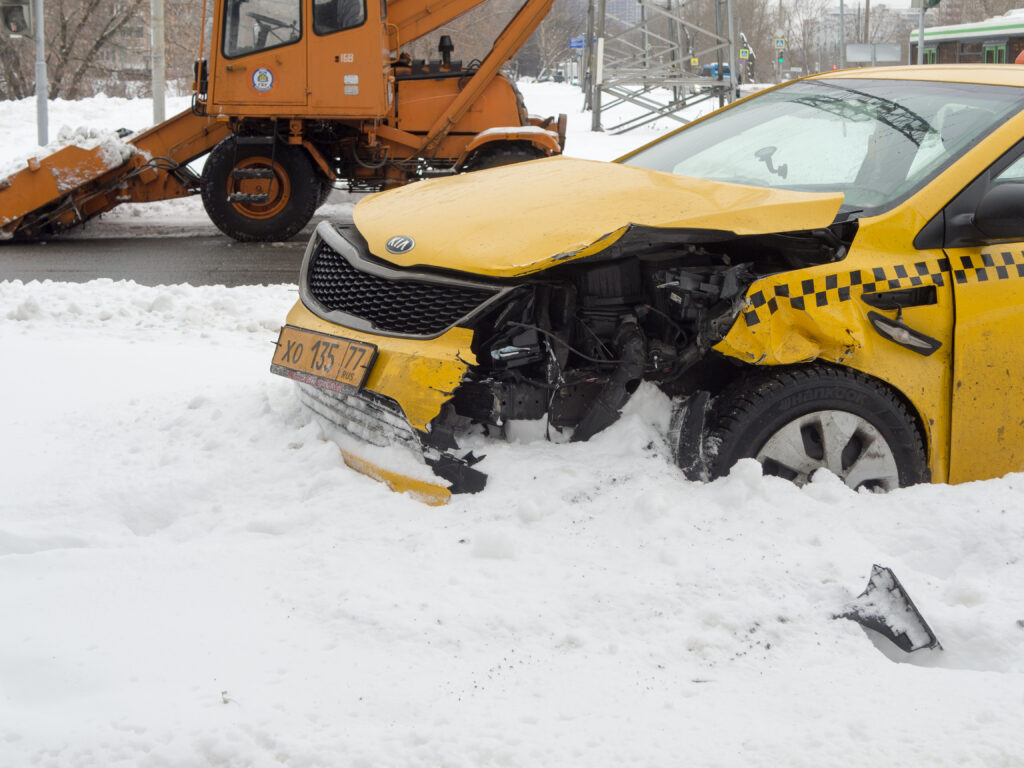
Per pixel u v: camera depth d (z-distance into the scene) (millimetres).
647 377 3789
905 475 3715
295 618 2871
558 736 2352
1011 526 3301
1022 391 3865
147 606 2955
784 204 3631
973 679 2598
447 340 3535
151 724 2375
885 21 70250
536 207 3844
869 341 3629
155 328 6953
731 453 3521
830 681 2582
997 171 3889
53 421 4648
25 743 2309
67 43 33625
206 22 12461
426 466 3516
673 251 3797
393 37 13727
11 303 7504
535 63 73688
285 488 3711
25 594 3012
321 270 4148
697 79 26250
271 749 2293
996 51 31422
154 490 3771
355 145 13219
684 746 2314
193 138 13164
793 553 3146
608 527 3305
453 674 2604
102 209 13133
